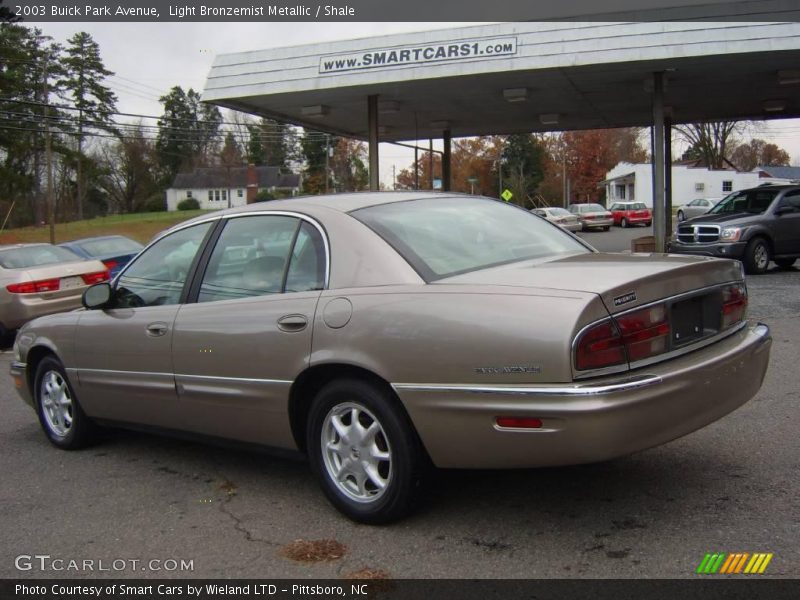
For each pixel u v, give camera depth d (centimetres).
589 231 4175
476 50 1528
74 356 534
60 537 394
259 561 355
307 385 404
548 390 317
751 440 485
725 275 397
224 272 455
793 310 1005
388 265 382
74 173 7812
